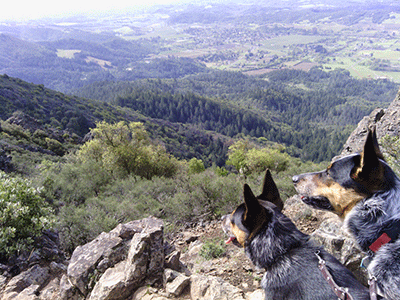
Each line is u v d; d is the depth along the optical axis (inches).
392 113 442.3
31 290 206.4
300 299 58.8
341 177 66.2
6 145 1461.6
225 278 199.6
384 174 60.0
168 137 6884.8
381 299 53.7
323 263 62.2
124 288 169.6
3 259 254.2
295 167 670.5
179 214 364.5
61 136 2893.7
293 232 68.4
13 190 306.2
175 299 162.2
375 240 58.1
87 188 594.2
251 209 67.8
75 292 192.7
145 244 182.2
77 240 320.2
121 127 1110.4
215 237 289.7
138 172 1025.5
